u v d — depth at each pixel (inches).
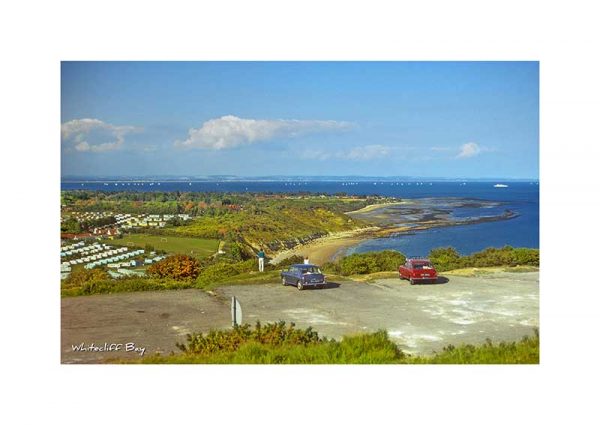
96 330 671.1
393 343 597.3
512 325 682.8
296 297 843.4
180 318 724.7
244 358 551.5
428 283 955.3
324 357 549.6
